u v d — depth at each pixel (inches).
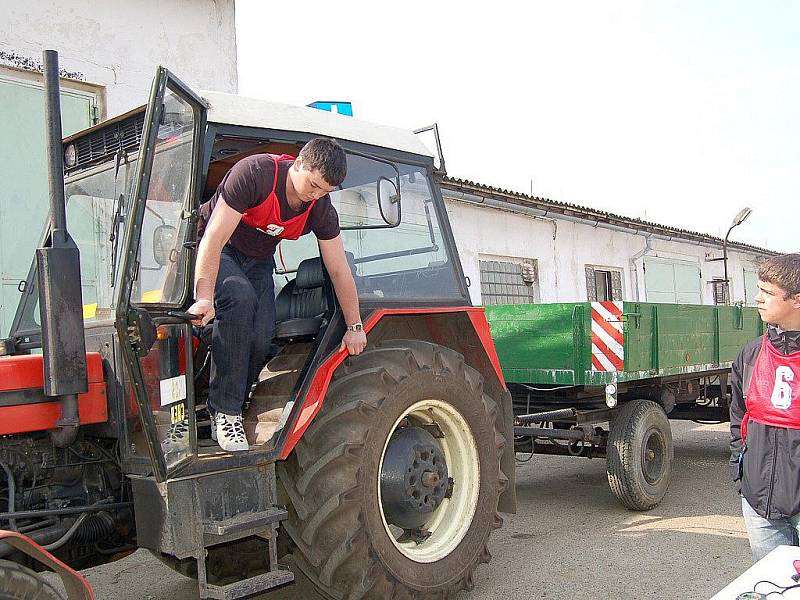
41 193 277.3
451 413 157.2
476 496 159.9
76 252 114.3
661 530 207.5
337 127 151.9
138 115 129.9
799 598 80.8
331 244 137.6
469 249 487.2
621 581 167.3
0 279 223.1
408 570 142.9
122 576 184.9
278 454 127.5
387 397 140.7
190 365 120.6
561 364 225.1
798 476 107.4
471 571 157.2
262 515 125.2
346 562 134.0
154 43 311.1
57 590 101.2
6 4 267.6
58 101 113.1
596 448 241.8
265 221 131.0
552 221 570.9
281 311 161.5
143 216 109.4
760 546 113.8
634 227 660.7
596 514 227.8
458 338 177.6
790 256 109.9
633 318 225.0
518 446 255.0
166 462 111.9
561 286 579.8
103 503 126.8
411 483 145.1
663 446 234.8
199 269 122.1
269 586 122.5
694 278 817.5
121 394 121.3
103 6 294.8
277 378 143.4
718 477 274.4
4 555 112.4
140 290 110.2
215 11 334.0
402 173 164.4
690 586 162.7
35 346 143.7
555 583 167.6
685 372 256.1
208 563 139.4
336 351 138.5
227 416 127.5
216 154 155.3
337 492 132.6
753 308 316.5
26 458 121.7
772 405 109.9
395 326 164.2
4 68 268.1
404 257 162.9
